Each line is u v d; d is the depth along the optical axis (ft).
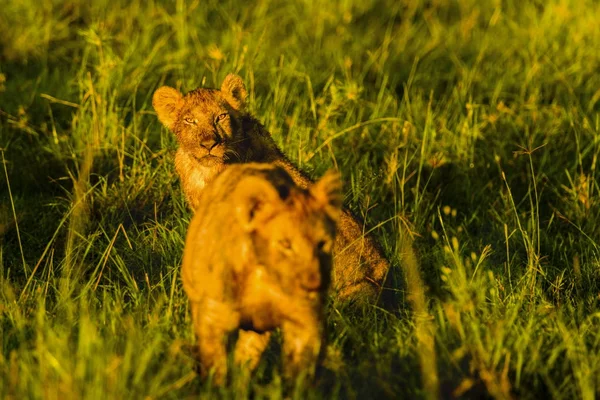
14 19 76.64
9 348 34.81
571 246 49.19
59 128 60.54
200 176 47.44
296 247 28.37
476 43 78.48
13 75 69.51
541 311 39.14
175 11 81.61
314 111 57.72
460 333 35.14
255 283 30.01
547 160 58.34
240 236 29.55
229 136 47.26
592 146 58.18
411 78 65.92
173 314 37.11
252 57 64.28
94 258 47.60
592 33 78.07
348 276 43.14
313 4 83.66
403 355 34.58
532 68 69.36
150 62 67.97
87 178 54.08
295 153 54.95
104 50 68.64
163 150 54.24
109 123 58.23
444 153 56.85
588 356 35.04
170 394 31.04
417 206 51.29
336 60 73.51
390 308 42.27
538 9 85.81
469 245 49.88
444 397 33.37
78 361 30.81
